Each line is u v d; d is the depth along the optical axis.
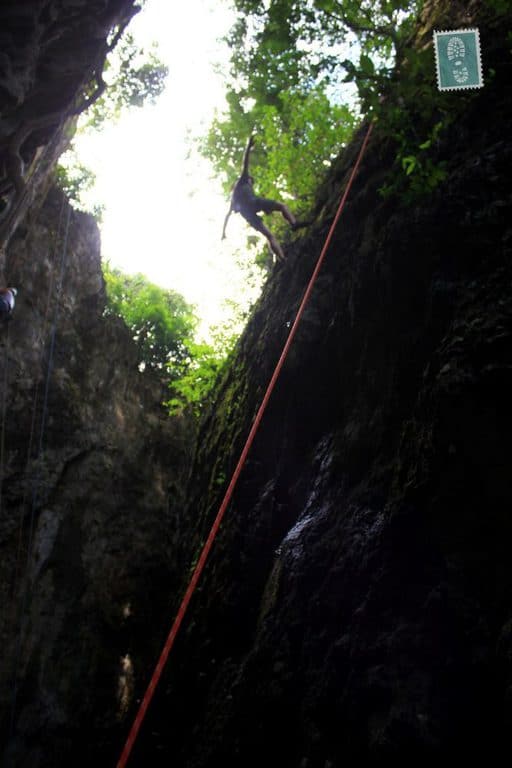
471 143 8.06
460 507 6.62
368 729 6.51
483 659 5.94
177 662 11.27
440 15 9.72
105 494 16.44
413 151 8.35
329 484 8.90
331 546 8.10
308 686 7.57
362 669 6.82
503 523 6.33
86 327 17.44
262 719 7.96
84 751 13.88
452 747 5.87
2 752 12.98
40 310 15.52
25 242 15.27
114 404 17.61
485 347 6.55
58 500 15.28
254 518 10.32
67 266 16.81
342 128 14.49
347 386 9.46
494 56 8.10
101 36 8.35
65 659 14.47
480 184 7.57
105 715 14.30
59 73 8.34
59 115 8.90
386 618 6.92
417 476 7.02
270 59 9.09
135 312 20.83
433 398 6.88
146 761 11.02
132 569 16.23
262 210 11.40
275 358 11.24
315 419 10.07
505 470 6.34
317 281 10.59
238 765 8.10
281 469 10.30
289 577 8.52
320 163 14.72
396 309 8.45
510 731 5.51
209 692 9.62
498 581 6.23
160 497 17.70
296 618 8.17
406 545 7.06
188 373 18.55
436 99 7.88
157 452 18.48
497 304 6.73
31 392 15.05
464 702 5.97
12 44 7.23
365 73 7.98
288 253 12.66
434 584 6.70
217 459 12.74
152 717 11.42
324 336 10.08
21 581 14.15
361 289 9.15
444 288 7.54
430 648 6.34
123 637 15.41
